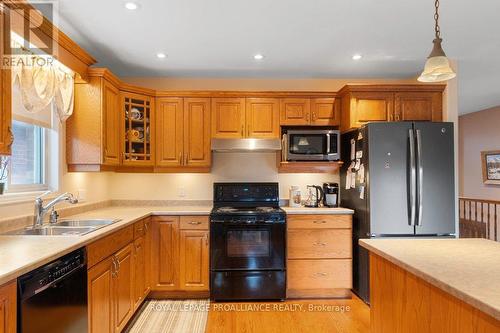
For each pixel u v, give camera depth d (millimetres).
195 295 3201
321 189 3596
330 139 3383
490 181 5945
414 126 2961
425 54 3113
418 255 1394
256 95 3502
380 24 2498
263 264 3090
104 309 2027
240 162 3783
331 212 3168
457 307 1055
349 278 3160
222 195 3656
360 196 3127
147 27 2521
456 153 3277
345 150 3561
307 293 3207
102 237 1994
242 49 2967
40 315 1385
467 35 2721
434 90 3361
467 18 2408
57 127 2648
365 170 3018
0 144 1575
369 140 2959
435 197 2951
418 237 2947
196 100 3488
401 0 2156
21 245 1624
